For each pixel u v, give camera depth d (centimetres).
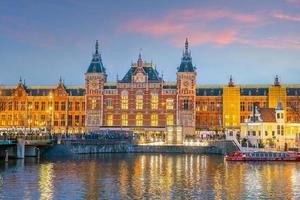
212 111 18462
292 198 6203
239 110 18175
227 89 18275
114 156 12681
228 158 11244
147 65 18038
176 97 17338
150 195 6309
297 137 13475
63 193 6388
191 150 14400
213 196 6294
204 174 8456
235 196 6312
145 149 14612
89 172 8575
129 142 14762
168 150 14550
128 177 7969
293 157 11081
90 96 17800
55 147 12238
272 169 9281
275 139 13988
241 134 14612
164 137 17125
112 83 18288
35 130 15975
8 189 6606
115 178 7819
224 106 18225
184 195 6338
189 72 17262
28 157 11338
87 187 6869
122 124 17625
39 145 11475
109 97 17775
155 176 8131
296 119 17750
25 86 19325
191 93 17262
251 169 9288
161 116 17412
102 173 8462
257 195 6391
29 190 6556
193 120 17212
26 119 18662
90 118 17788
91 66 17962
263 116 14200
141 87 17588
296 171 8950
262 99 18125
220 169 9281
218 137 15438
